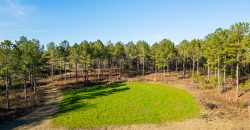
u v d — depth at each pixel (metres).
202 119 38.88
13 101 52.22
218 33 54.19
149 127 36.22
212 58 58.75
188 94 59.78
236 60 49.12
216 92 56.81
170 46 85.56
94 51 82.81
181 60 109.12
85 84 78.25
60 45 80.81
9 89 66.38
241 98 48.22
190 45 77.44
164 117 40.91
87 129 35.66
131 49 99.44
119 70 103.44
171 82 79.25
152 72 105.81
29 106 48.81
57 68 101.19
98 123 38.22
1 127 36.28
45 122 38.75
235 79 67.00
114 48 93.62
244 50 51.03
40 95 60.66
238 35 48.50
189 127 35.56
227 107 44.88
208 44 59.72
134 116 41.88
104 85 77.69
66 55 83.12
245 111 41.72
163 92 64.12
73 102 53.50
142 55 96.88
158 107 48.03
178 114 42.34
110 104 51.41
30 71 57.47
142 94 62.22
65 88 71.81
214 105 46.12
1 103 49.84
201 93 58.88
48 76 92.75
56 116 42.16
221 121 37.41
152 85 76.38
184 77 85.75
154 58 94.38
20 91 65.12
